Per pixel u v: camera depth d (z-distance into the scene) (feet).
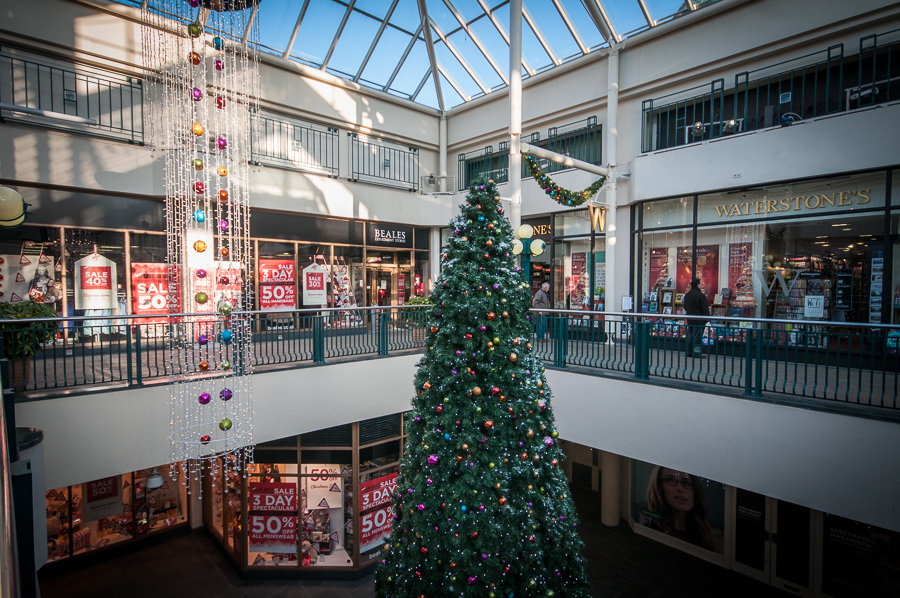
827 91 23.93
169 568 24.79
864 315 22.17
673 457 16.56
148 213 27.45
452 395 11.62
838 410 13.17
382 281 38.73
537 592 11.66
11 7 22.89
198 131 18.71
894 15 21.59
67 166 24.13
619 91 31.35
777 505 24.14
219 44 19.35
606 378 18.45
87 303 25.76
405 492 12.54
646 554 27.22
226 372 17.58
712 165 25.93
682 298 28.37
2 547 2.56
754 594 23.56
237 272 20.89
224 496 25.54
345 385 21.02
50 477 14.32
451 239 12.35
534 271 37.04
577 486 35.83
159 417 16.25
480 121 40.60
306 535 24.16
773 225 24.88
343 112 36.11
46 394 14.47
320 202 33.63
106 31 25.41
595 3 28.86
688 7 27.86
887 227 21.36
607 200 30.32
